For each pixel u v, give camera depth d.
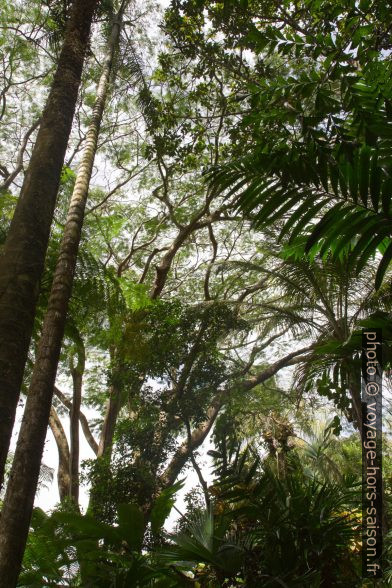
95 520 5.52
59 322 4.00
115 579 4.30
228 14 9.41
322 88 4.10
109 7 9.30
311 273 7.37
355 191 2.97
